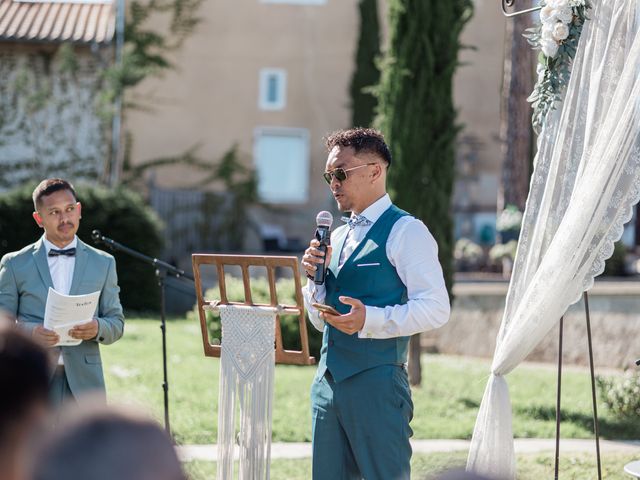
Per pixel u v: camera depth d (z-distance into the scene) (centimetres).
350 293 468
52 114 2144
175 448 164
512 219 1809
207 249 2269
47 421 194
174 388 1003
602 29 523
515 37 1836
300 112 2516
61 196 536
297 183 2516
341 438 471
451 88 1075
